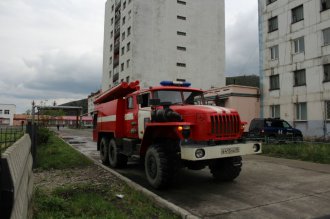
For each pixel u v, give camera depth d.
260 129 18.80
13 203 2.02
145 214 4.84
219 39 47.25
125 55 45.38
